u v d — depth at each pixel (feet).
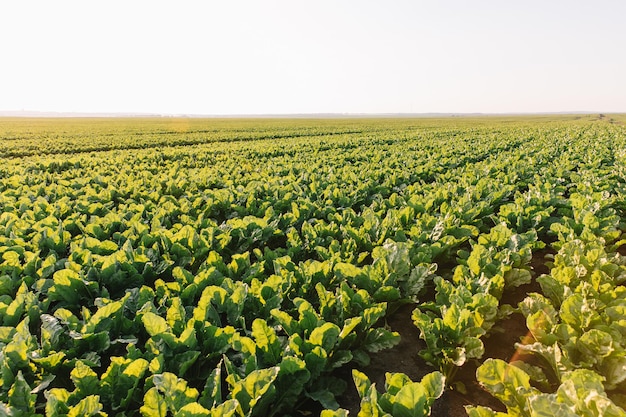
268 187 33.65
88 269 16.63
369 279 15.58
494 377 9.36
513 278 16.72
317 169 46.80
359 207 32.35
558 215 27.91
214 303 14.05
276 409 10.09
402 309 17.65
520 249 18.34
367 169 46.44
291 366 10.21
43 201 28.02
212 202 28.89
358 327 13.14
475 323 13.35
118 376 10.24
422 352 12.87
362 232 20.93
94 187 37.29
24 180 39.91
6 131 157.99
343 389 11.24
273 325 13.51
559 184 38.04
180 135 135.13
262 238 22.02
